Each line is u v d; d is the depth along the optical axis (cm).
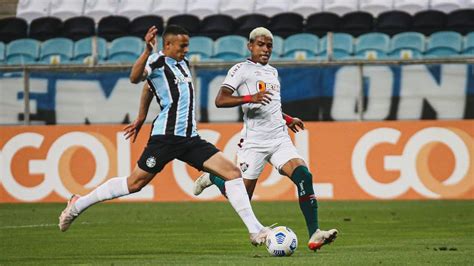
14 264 2783
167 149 2864
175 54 2878
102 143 5509
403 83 5291
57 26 7488
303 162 3098
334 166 5384
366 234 3784
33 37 7494
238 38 6994
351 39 6944
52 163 5562
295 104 5378
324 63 5331
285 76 5372
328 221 4391
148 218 4662
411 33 6906
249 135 3192
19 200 5609
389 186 5334
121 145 5488
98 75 5509
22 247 3347
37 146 5572
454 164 5278
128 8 7744
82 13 7794
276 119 3173
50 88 5528
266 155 3178
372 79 5309
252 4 7638
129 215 4841
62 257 2988
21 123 5562
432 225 4153
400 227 4081
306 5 7544
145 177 2914
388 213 4759
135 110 5488
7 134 5591
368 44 6912
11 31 7519
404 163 5312
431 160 5294
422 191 5309
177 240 3584
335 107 5350
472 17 7031
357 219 4481
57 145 5553
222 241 3531
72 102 5528
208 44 7012
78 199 2995
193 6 7694
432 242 3412
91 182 5525
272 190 5450
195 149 2894
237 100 3025
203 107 5416
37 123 5562
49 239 3659
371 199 5353
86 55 7206
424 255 2888
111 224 4350
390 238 3606
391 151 5325
